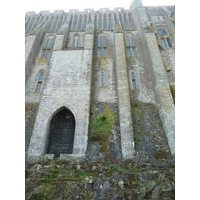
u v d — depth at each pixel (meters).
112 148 11.71
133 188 7.46
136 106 14.47
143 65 17.41
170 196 7.18
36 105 14.83
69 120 14.22
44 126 12.55
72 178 7.93
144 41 18.12
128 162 10.15
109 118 13.45
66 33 19.89
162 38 19.83
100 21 23.11
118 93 14.02
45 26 21.39
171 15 21.08
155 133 12.66
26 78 15.90
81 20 23.20
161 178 7.91
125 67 15.46
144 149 11.85
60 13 23.66
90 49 16.89
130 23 22.36
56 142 13.19
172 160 10.02
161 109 13.22
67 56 16.39
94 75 16.69
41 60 18.02
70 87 14.34
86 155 11.24
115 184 7.55
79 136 11.94
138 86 15.96
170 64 17.28
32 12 24.22
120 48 16.92
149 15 21.77
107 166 9.20
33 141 11.84
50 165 9.76
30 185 7.41
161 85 14.19
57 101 13.63
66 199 6.89
